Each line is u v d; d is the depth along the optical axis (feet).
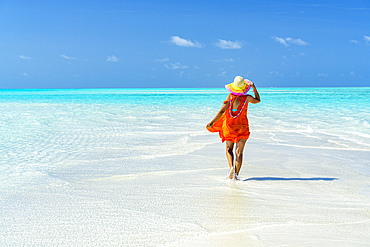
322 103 89.20
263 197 13.44
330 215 11.39
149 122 41.83
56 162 19.75
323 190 14.44
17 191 14.07
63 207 12.14
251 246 9.00
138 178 16.39
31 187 14.70
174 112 58.08
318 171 17.99
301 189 14.60
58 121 42.27
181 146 25.50
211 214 11.50
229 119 15.67
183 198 13.28
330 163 19.92
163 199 13.14
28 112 56.70
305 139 29.01
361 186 15.08
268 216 11.30
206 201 12.92
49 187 14.73
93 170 17.94
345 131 33.50
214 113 55.77
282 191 14.29
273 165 19.45
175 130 34.55
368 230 10.08
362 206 12.34
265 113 56.70
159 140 28.32
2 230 10.07
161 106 76.59
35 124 38.73
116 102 97.91
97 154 22.31
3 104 83.82
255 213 11.60
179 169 18.28
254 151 23.85
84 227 10.31
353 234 9.78
